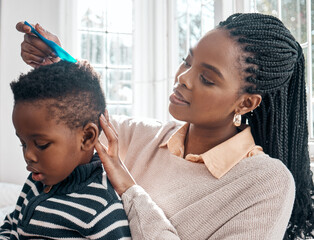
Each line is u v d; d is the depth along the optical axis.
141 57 2.94
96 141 0.76
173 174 0.90
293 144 0.98
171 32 2.73
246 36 0.84
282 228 0.79
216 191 0.83
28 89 0.68
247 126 0.98
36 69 0.73
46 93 0.68
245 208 0.79
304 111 0.98
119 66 2.92
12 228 0.83
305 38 1.56
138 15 2.93
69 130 0.71
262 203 0.79
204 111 0.85
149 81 2.95
